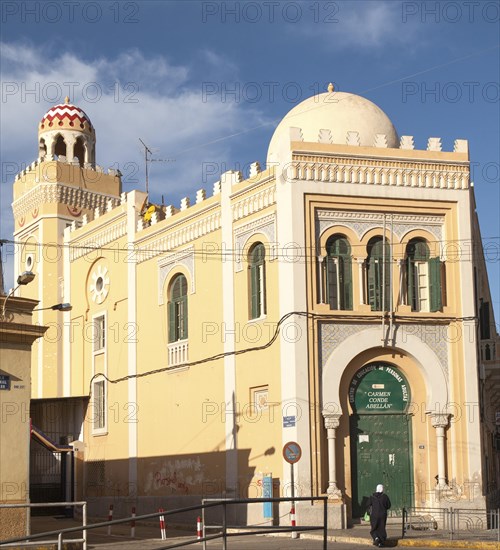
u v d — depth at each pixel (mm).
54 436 36781
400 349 26500
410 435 26500
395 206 26844
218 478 28234
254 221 27625
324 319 25828
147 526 29953
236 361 27922
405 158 26953
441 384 26609
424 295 27234
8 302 19719
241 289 28000
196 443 29422
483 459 27375
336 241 26484
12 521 18922
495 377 33281
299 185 26016
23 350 19688
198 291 30047
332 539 22906
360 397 26250
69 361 37438
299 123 28531
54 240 38438
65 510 34531
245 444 27219
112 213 35219
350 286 26391
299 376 25281
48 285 38156
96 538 24312
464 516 25859
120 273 34594
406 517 24766
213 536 12828
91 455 35156
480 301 33844
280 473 25609
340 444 25672
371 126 28328
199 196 30375
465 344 26953
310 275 25828
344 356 25891
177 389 30672
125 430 33312
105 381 34906
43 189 38656
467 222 27406
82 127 40062
